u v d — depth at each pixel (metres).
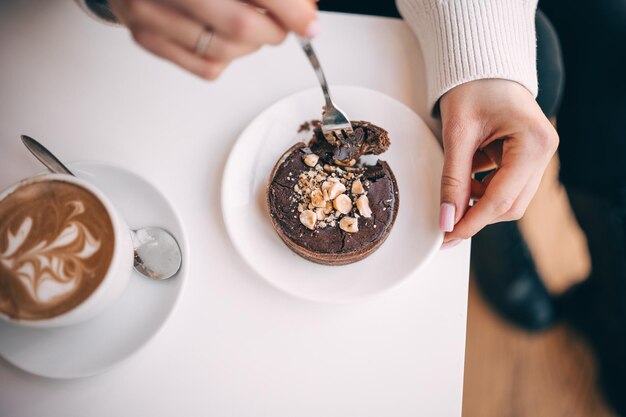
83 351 0.35
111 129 0.41
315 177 0.40
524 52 0.41
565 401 0.62
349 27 0.44
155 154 0.41
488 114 0.39
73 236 0.33
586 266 0.65
